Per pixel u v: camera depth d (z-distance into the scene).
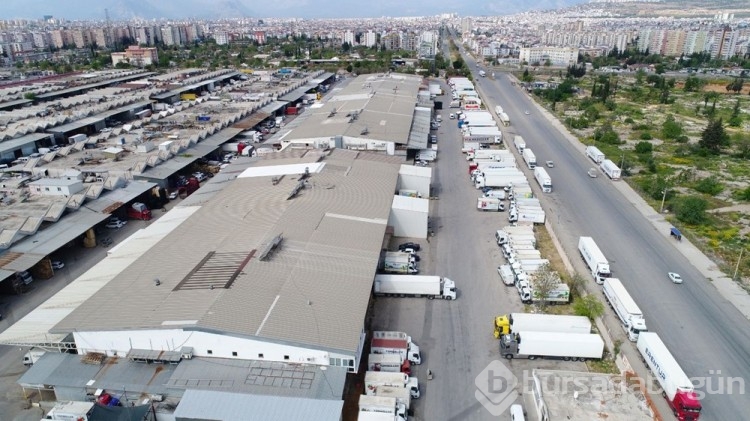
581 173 89.12
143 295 40.69
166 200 75.31
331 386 34.34
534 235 64.06
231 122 108.19
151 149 87.19
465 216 71.38
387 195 64.12
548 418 34.44
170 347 36.94
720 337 45.06
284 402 32.50
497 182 80.19
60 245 54.72
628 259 58.81
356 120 98.44
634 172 89.88
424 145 93.81
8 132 95.19
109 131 99.19
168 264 45.72
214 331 35.75
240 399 32.72
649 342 40.81
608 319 47.72
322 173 68.50
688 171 86.19
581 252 58.81
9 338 38.94
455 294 51.06
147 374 36.09
